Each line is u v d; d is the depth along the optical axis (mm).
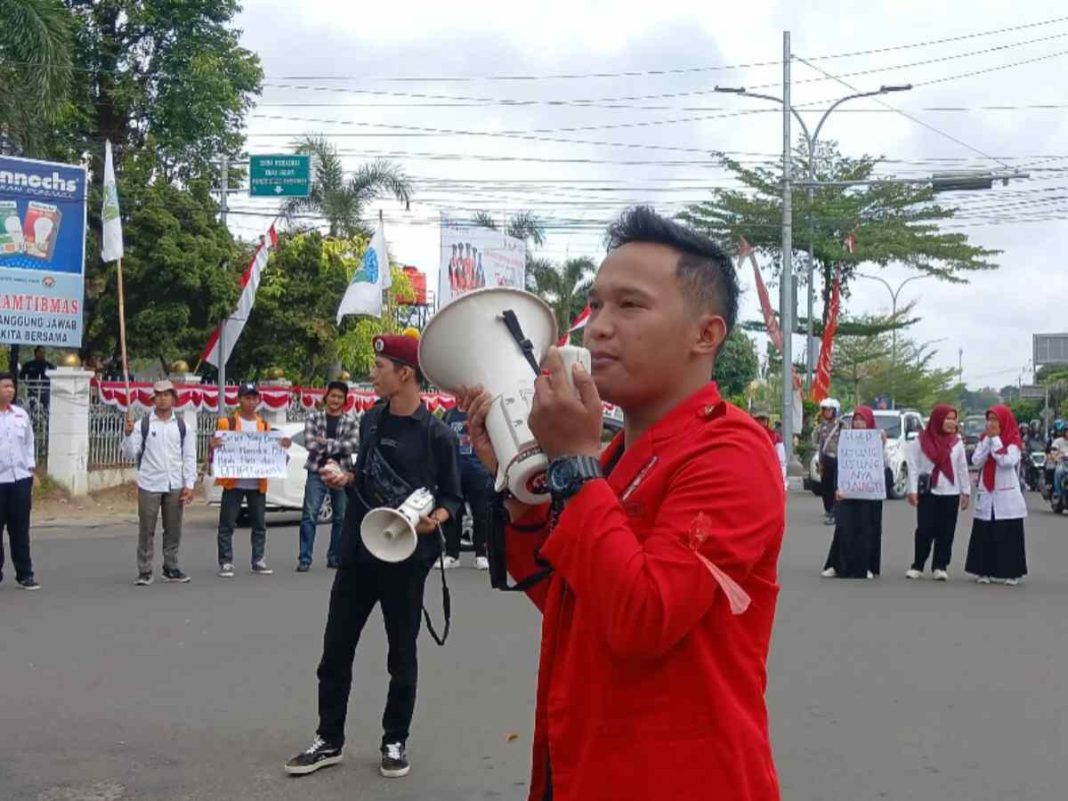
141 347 25406
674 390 2318
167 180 26500
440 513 5777
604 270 2355
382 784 5633
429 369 2736
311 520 12766
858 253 37500
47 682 7520
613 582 2027
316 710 6887
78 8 26469
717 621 2137
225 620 9617
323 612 10000
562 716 2232
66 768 5836
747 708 2162
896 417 28359
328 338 27312
